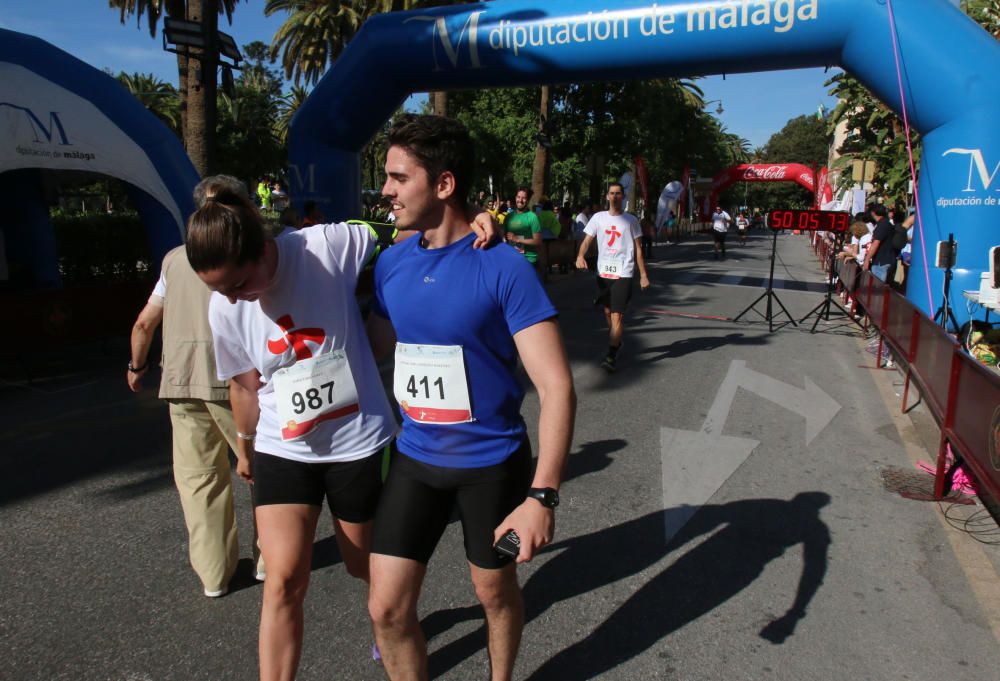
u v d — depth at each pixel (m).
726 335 9.31
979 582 3.23
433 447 2.00
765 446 5.02
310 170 11.38
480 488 1.98
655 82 28.33
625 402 6.12
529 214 8.16
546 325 1.87
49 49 7.43
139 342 3.01
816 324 9.88
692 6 8.84
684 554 3.47
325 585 3.17
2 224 9.02
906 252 10.23
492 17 9.88
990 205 7.65
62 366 7.40
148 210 8.20
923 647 2.76
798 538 3.64
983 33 7.81
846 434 5.30
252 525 3.79
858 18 8.21
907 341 6.14
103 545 3.53
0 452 4.82
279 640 2.13
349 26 25.00
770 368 7.42
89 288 7.37
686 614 2.97
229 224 1.89
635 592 3.13
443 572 3.29
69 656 2.65
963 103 7.69
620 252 7.04
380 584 1.96
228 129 34.47
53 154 7.12
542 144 20.11
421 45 10.32
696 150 37.97
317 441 2.20
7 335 6.57
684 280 16.53
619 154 28.97
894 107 8.45
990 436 3.42
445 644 2.74
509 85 10.48
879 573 3.30
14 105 6.90
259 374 2.34
